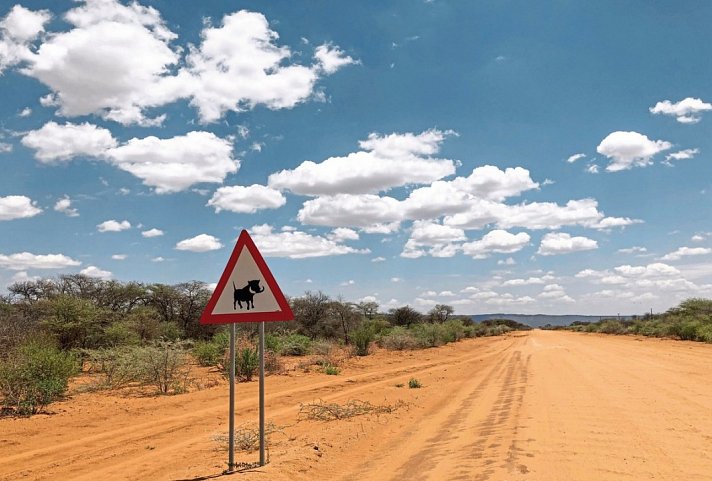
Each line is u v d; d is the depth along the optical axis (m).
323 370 24.22
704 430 8.52
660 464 6.66
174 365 18.94
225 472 7.11
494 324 143.62
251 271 6.94
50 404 14.61
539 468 6.66
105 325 29.56
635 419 9.66
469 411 12.09
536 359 27.67
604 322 87.94
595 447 7.65
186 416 12.70
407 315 74.06
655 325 60.59
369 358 33.28
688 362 21.70
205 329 47.25
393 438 9.70
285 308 6.83
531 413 10.79
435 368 25.84
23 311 29.45
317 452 8.30
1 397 14.68
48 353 14.84
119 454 9.08
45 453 9.23
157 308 47.69
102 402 15.00
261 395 7.23
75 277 45.59
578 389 14.26
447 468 7.07
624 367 20.05
